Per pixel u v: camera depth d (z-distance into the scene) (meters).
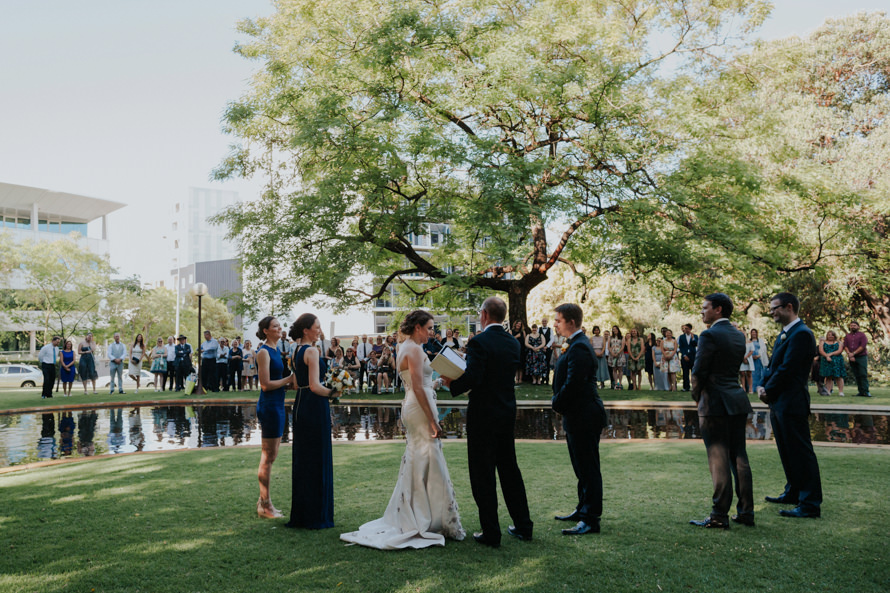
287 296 18.80
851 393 17.31
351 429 11.41
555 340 19.77
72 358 19.47
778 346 5.59
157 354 20.67
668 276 19.56
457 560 4.22
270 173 21.39
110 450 9.62
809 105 24.69
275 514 5.35
